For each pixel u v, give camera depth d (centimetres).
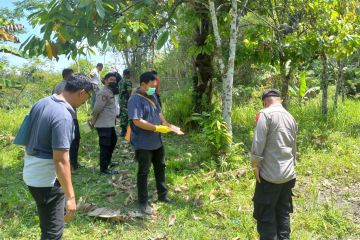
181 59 1485
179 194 568
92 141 870
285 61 833
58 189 337
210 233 455
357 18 837
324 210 508
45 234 339
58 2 488
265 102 414
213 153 677
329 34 868
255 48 845
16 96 1428
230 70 669
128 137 509
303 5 807
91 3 473
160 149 524
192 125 945
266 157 393
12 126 988
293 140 403
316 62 1239
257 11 849
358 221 488
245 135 887
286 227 412
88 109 1283
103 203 534
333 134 853
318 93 1414
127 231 459
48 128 318
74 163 655
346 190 582
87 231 454
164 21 656
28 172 329
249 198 547
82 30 527
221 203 532
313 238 447
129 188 580
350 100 1359
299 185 602
